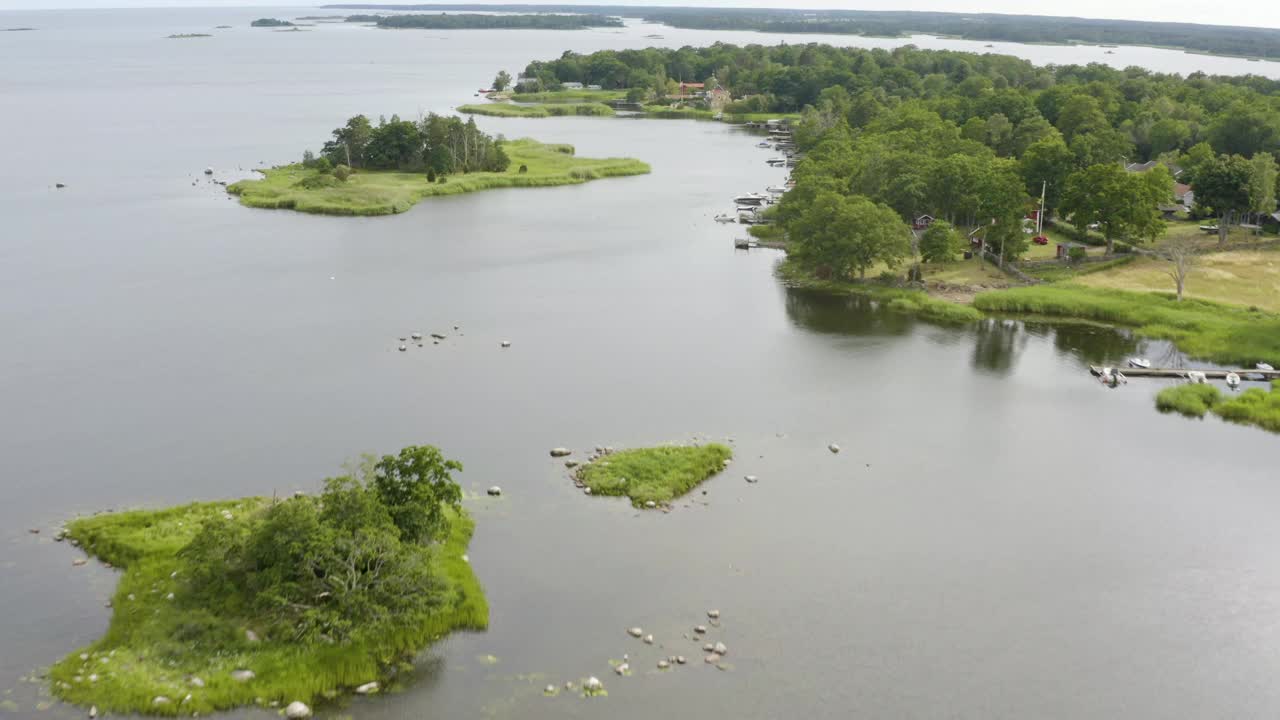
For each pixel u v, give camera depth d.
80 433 88.00
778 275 150.50
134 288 135.88
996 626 61.84
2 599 61.00
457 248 165.50
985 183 152.62
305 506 61.94
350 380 102.31
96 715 50.59
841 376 106.69
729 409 96.25
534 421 92.06
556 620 60.88
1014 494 79.62
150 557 64.69
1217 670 58.06
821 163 192.88
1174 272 144.38
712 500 77.12
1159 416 96.81
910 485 80.81
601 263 156.62
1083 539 72.62
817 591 65.00
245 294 134.00
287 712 51.41
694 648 58.56
